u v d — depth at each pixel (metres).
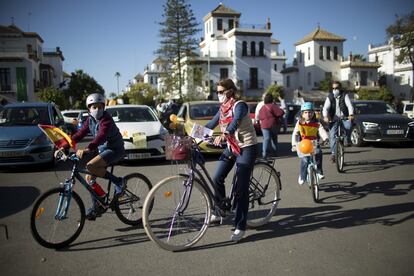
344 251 4.18
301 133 6.37
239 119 4.21
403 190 6.80
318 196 6.19
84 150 4.38
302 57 57.19
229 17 57.44
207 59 50.03
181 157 4.16
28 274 3.74
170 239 4.43
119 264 3.93
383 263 3.87
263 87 52.09
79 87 51.78
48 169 9.60
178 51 46.38
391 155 10.84
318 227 4.97
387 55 56.56
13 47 45.91
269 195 5.18
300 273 3.68
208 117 11.55
